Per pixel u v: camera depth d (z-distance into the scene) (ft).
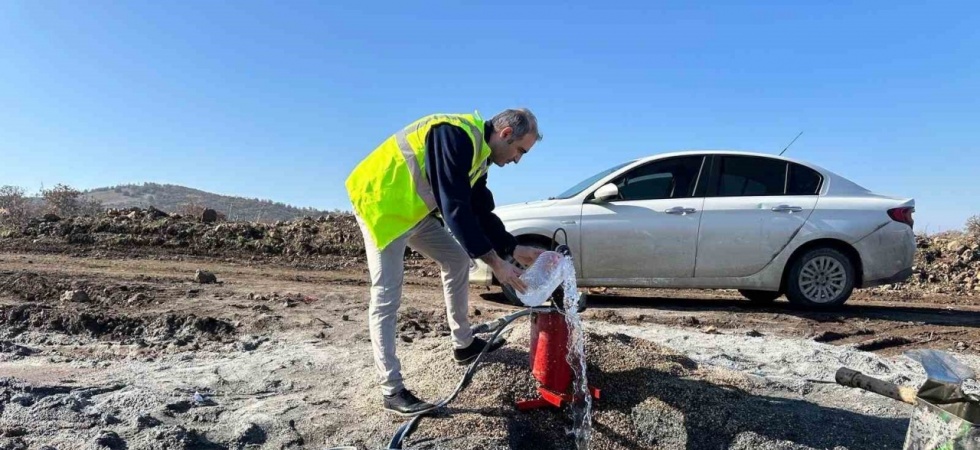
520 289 10.62
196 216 45.34
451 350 13.58
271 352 16.07
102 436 10.26
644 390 12.09
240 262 34.12
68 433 10.59
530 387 11.97
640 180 23.58
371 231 10.98
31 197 82.84
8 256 31.50
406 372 13.39
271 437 10.93
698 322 20.99
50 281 23.27
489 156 11.28
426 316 20.34
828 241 22.81
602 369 12.55
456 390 11.61
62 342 16.69
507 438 10.73
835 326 20.83
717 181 23.30
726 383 12.75
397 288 11.35
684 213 22.89
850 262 22.81
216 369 14.53
